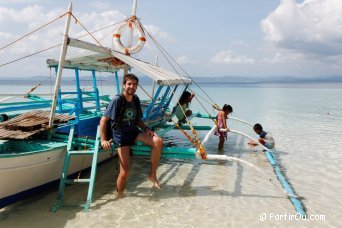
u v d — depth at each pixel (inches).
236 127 288.8
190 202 115.1
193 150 124.5
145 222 98.9
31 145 116.2
